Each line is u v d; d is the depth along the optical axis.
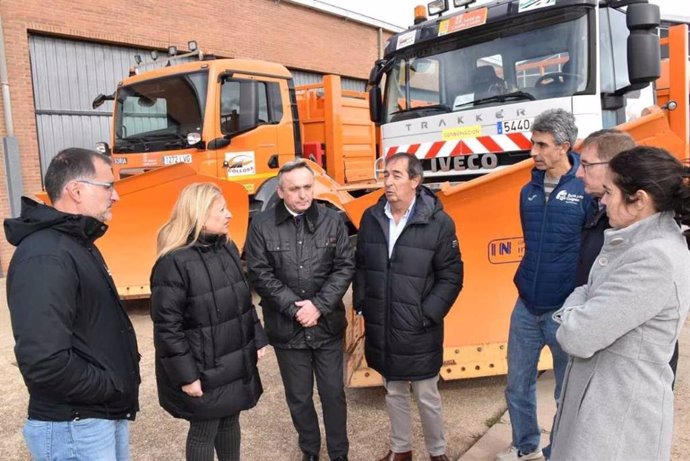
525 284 2.67
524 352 2.73
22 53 8.60
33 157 8.83
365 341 2.88
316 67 14.44
